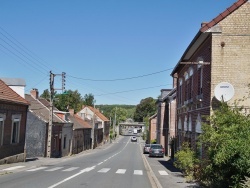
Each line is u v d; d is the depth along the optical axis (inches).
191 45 792.3
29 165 987.9
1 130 966.4
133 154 2079.2
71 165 1099.3
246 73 673.6
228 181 463.2
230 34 681.0
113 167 1088.2
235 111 542.3
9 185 579.5
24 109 1122.0
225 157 429.4
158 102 2544.3
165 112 2108.8
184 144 830.5
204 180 598.2
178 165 853.8
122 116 6815.9
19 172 805.9
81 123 2502.5
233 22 683.4
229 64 674.8
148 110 6284.5
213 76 673.6
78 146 2234.3
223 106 539.5
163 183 661.9
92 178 734.5
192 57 896.3
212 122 526.0
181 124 1113.4
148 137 3791.8
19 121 1082.7
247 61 675.4
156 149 1806.1
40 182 631.8
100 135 3698.3
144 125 5433.1
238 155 425.7
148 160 1547.7
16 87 1217.4
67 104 4185.5
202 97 749.9
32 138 1435.8
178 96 1216.2
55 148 1610.5
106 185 629.3
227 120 490.6
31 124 1443.2
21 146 1103.6
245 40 679.7
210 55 690.2
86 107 3846.0
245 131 449.4
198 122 788.6
